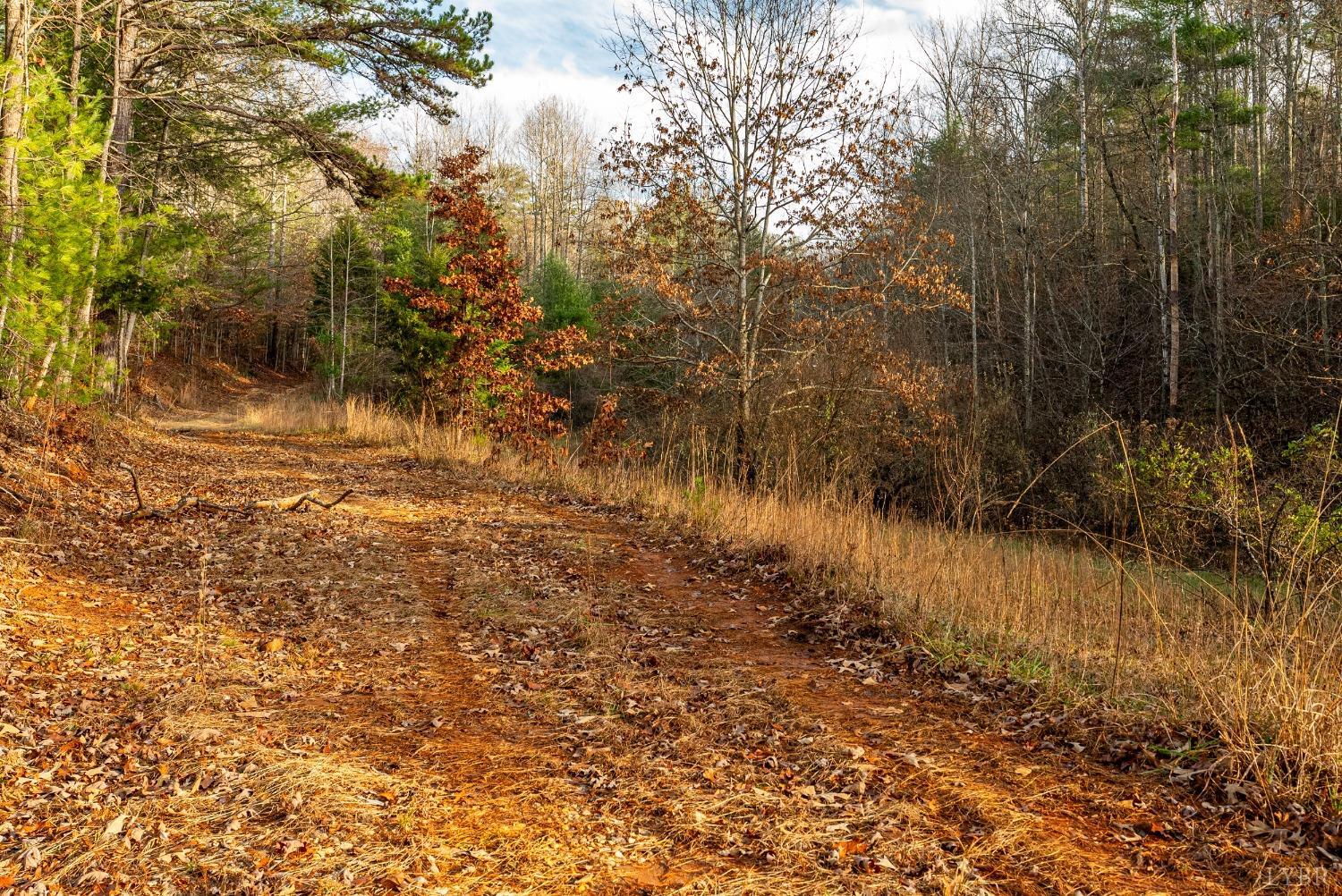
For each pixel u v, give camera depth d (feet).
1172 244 66.03
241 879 9.95
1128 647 19.17
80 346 39.65
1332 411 52.65
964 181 88.43
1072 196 101.55
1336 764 11.98
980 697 16.67
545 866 10.72
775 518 31.22
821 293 53.01
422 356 75.56
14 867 9.89
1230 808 11.93
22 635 17.26
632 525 35.27
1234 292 66.59
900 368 54.90
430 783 12.87
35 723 13.51
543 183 185.57
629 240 52.26
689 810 12.25
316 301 125.29
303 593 23.30
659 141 51.06
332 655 18.80
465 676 18.06
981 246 87.86
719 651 20.20
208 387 134.92
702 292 54.24
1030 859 10.86
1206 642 18.60
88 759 12.67
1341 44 73.87
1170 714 14.71
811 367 57.26
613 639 20.62
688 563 29.12
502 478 47.29
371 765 13.32
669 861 10.98
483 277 58.85
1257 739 12.98
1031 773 13.41
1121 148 97.09
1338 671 13.91
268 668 17.49
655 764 13.79
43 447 31.86
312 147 61.72
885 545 26.66
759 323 52.42
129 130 56.24
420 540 31.45
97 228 38.47
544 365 57.36
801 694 17.17
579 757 14.14
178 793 11.76
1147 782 12.96
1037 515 52.16
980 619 20.61
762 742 14.83
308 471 48.75
